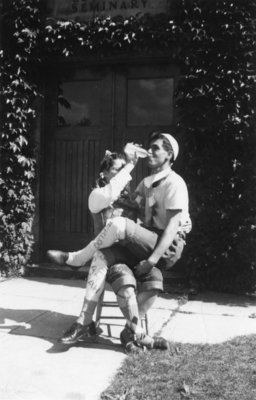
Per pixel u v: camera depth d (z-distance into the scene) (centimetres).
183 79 559
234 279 543
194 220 551
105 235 357
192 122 552
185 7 561
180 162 610
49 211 678
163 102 643
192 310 476
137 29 594
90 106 670
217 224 544
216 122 542
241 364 333
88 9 633
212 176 548
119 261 363
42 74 663
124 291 350
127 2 620
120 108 651
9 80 633
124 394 288
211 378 309
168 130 632
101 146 659
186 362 336
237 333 406
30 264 654
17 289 558
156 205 373
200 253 550
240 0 542
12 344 373
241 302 511
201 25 551
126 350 356
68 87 678
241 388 296
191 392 290
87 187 665
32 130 657
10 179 637
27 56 635
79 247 668
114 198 368
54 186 677
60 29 621
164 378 310
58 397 286
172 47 595
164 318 447
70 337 351
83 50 629
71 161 671
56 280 609
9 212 641
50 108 677
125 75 648
